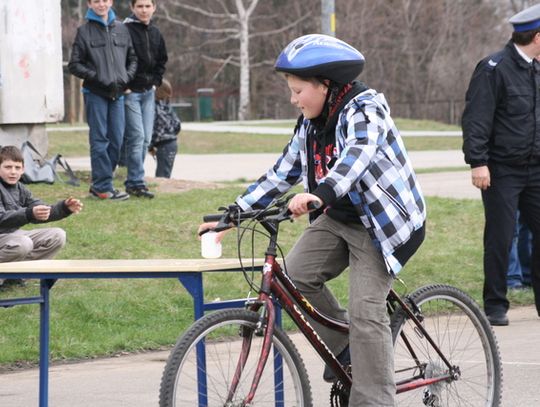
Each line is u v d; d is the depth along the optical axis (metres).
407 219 9.82
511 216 16.66
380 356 9.73
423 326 10.71
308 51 9.73
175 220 22.33
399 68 113.12
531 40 16.25
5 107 26.16
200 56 114.88
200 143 59.75
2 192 16.39
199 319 9.30
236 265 10.09
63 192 24.42
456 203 27.17
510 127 16.41
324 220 10.11
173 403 8.92
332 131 9.84
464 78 112.69
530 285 19.81
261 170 39.81
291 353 9.59
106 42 23.39
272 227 9.59
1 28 26.06
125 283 18.16
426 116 109.56
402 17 112.44
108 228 21.33
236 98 118.12
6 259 16.33
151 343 15.52
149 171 38.16
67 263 10.42
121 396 12.75
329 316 10.24
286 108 116.25
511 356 14.82
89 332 15.73
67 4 106.31
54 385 13.28
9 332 15.42
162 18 115.12
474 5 114.00
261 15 112.88
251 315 9.31
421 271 20.25
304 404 9.63
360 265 9.85
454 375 10.91
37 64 27.11
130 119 24.36
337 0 111.25
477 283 20.02
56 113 27.94
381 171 9.76
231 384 9.34
